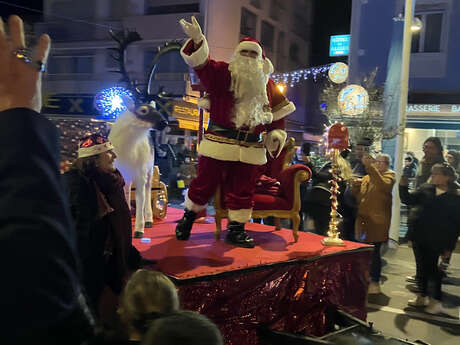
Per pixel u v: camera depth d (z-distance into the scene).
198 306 2.62
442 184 4.70
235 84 3.14
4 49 0.73
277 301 3.12
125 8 17.45
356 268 3.78
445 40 10.58
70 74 17.69
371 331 3.20
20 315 0.62
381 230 5.11
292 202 3.78
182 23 3.00
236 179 3.43
